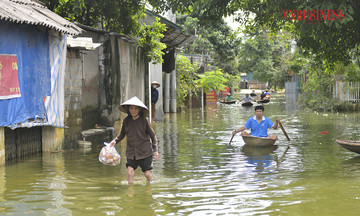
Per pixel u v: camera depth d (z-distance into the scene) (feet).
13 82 28.76
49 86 32.42
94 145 37.86
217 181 23.22
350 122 59.11
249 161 29.63
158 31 58.34
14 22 28.71
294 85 163.53
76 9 47.26
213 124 59.52
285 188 21.36
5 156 30.01
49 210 17.85
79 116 37.76
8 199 19.69
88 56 42.60
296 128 52.06
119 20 55.21
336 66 81.46
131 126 23.21
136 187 22.00
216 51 147.95
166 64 79.36
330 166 27.40
